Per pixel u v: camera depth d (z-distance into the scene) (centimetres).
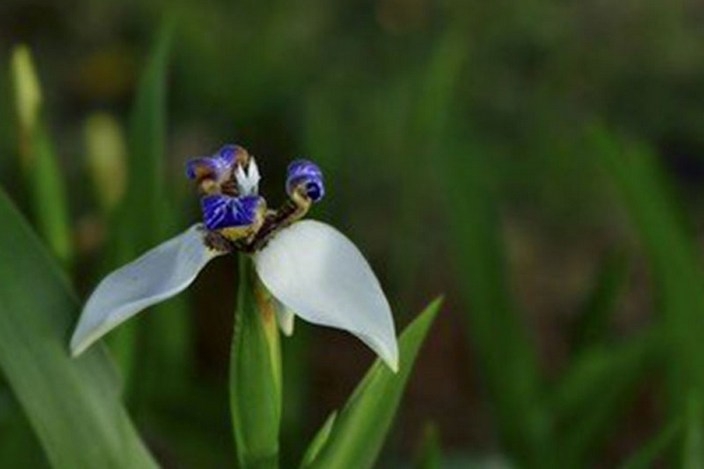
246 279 64
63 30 184
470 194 93
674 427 82
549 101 175
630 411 139
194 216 130
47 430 67
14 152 154
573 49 179
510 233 163
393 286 103
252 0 173
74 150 163
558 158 168
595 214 166
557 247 164
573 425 93
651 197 89
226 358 141
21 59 88
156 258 64
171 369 93
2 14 190
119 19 183
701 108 179
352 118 159
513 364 92
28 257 67
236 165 65
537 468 92
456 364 146
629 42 181
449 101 101
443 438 139
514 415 92
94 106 178
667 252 88
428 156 104
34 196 89
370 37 173
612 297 97
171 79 170
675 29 181
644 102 179
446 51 100
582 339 98
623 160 89
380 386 67
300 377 94
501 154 168
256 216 63
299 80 167
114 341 82
